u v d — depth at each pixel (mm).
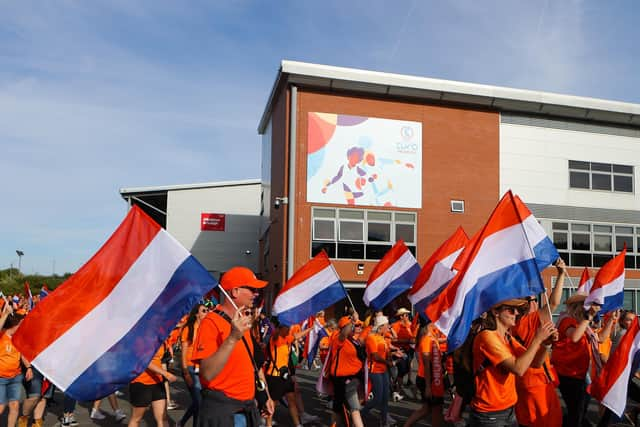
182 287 4434
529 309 5859
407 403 10930
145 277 4441
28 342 4113
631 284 26969
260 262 34375
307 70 22609
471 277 5016
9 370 7516
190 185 36375
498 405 4445
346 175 23203
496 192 25047
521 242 5176
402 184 23812
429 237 23844
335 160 23156
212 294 8984
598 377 6891
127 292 4383
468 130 24938
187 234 36219
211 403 4203
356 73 23047
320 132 23078
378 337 8141
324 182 22969
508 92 24984
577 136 26797
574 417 6410
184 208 36406
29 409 7820
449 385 7699
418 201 23922
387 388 8102
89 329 4242
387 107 23938
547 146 26203
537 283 5066
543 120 26250
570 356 6406
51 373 4090
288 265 22328
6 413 8922
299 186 22719
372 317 10266
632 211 27344
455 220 24266
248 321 3898
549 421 5176
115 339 4277
